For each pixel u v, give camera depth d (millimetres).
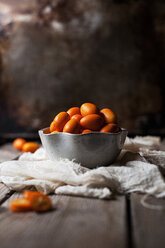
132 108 2102
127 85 2090
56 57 2098
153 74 2070
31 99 2143
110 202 617
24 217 548
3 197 682
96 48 2072
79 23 2059
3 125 2168
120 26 2045
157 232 476
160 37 2035
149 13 2018
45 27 2082
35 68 2119
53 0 2057
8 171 740
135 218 530
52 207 594
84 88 2111
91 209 580
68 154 740
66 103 2131
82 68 2096
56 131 772
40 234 477
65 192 661
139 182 663
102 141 725
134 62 2066
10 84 2146
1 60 2137
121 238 458
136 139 1145
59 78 2113
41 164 733
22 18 2090
